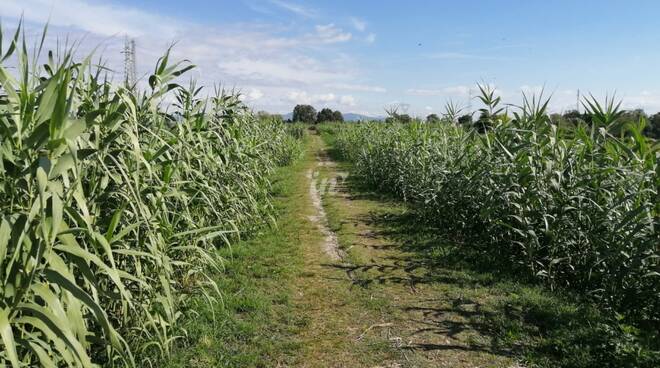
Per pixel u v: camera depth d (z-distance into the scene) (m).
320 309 5.23
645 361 3.70
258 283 5.97
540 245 6.24
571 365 3.91
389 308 5.25
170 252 4.15
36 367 2.63
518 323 4.72
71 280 2.17
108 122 3.03
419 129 12.61
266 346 4.30
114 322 3.64
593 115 5.99
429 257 7.15
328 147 33.94
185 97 6.01
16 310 2.15
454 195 8.17
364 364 4.07
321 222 9.68
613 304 4.95
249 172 8.26
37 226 2.17
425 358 4.16
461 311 5.14
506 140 6.61
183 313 4.46
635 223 4.75
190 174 5.09
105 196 3.18
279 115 22.64
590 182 5.75
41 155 2.31
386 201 12.13
